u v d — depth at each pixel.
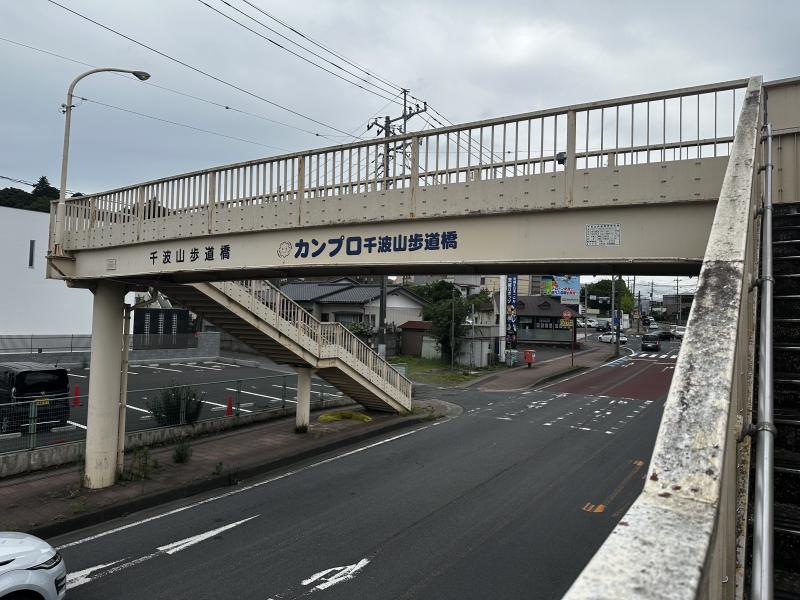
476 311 37.06
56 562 6.07
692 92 5.48
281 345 13.65
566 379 29.70
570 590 1.37
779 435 3.42
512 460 12.87
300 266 8.16
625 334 73.88
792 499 3.07
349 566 7.35
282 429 15.62
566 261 6.11
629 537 1.55
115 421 10.49
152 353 29.67
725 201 3.42
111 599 6.48
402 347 37.62
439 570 7.23
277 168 8.46
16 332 28.77
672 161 5.51
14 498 9.57
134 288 11.19
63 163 11.51
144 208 10.34
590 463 12.55
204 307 12.55
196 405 14.71
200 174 9.39
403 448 14.15
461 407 20.61
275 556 7.66
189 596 6.56
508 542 8.12
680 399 2.04
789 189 5.69
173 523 8.95
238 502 10.00
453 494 10.35
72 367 26.47
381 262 7.42
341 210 7.72
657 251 5.62
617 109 5.90
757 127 4.44
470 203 6.70
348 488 10.80
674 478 1.76
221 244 9.06
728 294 2.53
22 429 11.59
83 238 11.33
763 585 1.81
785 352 3.97
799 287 4.41
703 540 1.50
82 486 10.19
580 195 5.98
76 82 11.41
